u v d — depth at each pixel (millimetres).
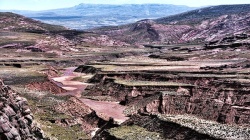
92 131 75562
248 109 84750
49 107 82062
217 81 118750
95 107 106062
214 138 49031
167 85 116562
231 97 104062
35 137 40000
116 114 97688
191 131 52656
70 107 87000
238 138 48000
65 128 69562
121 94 117500
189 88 114312
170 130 55531
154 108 96688
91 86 133875
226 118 83875
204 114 88188
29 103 80000
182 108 93938
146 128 59844
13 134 35656
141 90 116875
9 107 37594
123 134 57375
